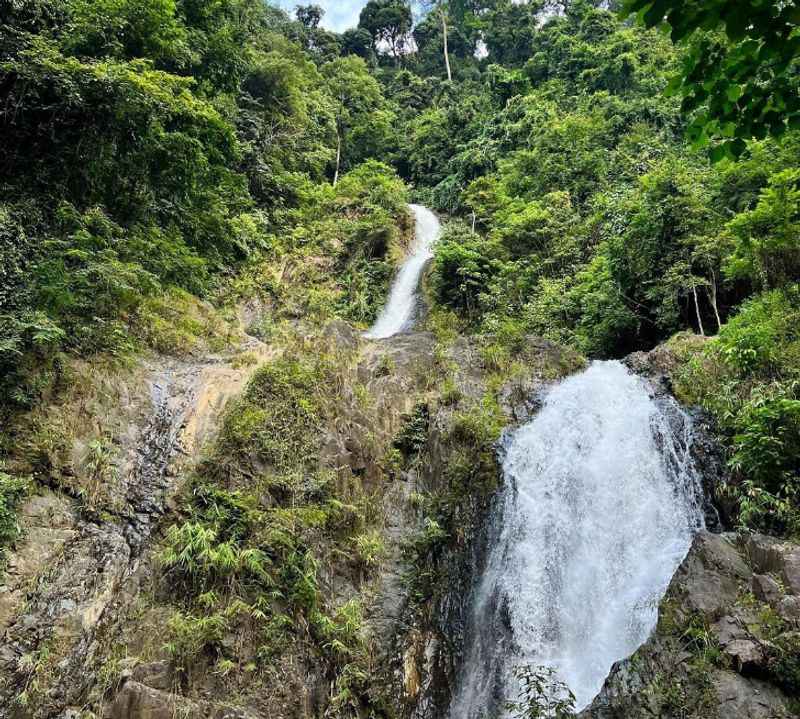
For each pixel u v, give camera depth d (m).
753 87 4.16
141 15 15.60
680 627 7.02
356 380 12.79
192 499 8.70
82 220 11.54
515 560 10.27
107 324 10.32
